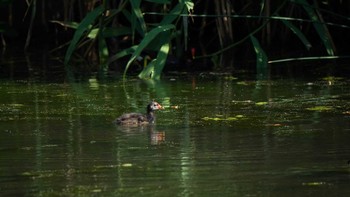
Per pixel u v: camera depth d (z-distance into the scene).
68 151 12.29
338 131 13.40
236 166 11.31
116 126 14.15
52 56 23.28
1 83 18.89
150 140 13.01
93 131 13.73
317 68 20.52
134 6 19.88
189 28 24.58
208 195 10.05
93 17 20.84
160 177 10.83
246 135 13.26
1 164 11.55
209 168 11.24
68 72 20.52
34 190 10.31
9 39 25.83
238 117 14.72
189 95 17.06
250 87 17.92
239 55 23.11
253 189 10.24
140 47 19.22
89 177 10.87
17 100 16.62
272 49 23.58
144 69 19.72
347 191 10.14
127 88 18.05
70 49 21.27
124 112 15.34
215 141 12.86
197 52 23.47
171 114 15.10
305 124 14.02
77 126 14.10
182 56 22.48
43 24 25.55
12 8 25.55
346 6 23.80
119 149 12.43
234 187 10.35
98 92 17.55
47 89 17.98
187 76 19.80
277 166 11.30
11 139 13.13
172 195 10.05
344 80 18.59
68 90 17.81
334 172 10.95
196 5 24.67
